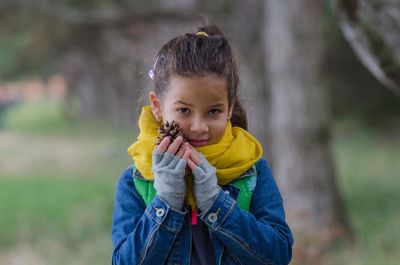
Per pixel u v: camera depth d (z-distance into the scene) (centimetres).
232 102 262
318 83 944
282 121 952
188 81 246
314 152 946
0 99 4581
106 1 1261
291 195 948
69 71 3681
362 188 1438
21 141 3169
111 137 3016
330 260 753
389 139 2273
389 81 523
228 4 1156
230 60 254
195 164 250
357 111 2400
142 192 264
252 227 251
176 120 251
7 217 1420
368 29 504
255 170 268
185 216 262
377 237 911
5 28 1230
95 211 1354
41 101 6562
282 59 941
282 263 259
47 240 1130
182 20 1105
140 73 302
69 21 1191
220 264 258
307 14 931
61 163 2355
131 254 253
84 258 948
